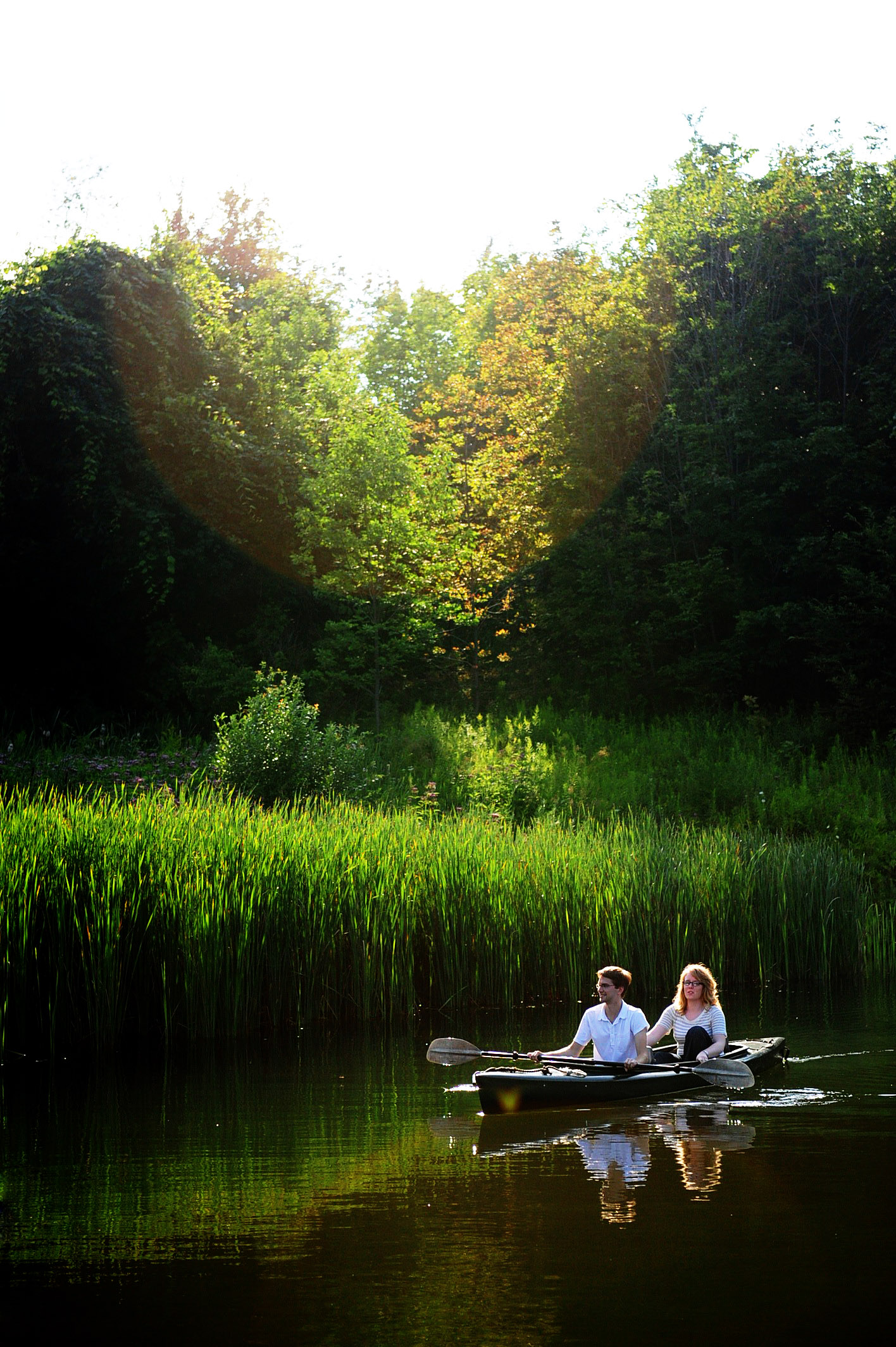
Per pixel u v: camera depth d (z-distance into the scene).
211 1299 4.92
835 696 28.34
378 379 39.19
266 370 27.05
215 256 32.91
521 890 14.01
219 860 12.00
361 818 15.20
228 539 26.16
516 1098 8.40
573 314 30.89
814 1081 9.31
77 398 24.38
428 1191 6.40
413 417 37.25
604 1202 6.14
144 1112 8.40
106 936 11.00
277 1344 4.47
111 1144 7.48
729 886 15.71
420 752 23.92
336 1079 9.59
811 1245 5.42
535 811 21.42
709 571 28.42
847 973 16.53
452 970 13.31
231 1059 10.48
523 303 35.53
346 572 25.11
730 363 29.50
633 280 30.78
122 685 26.16
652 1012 13.02
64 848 11.27
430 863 13.60
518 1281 5.05
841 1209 5.93
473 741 24.31
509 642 30.89
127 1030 11.40
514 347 32.28
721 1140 7.46
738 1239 5.52
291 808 17.67
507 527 30.17
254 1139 7.57
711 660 27.95
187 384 26.36
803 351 30.19
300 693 20.16
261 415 27.08
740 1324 4.60
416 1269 5.22
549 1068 9.13
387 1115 8.33
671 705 29.19
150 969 11.41
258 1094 8.98
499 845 14.86
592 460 30.12
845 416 28.67
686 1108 8.55
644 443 30.39
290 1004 12.23
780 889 16.06
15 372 24.52
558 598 29.83
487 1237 5.61
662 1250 5.39
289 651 27.03
